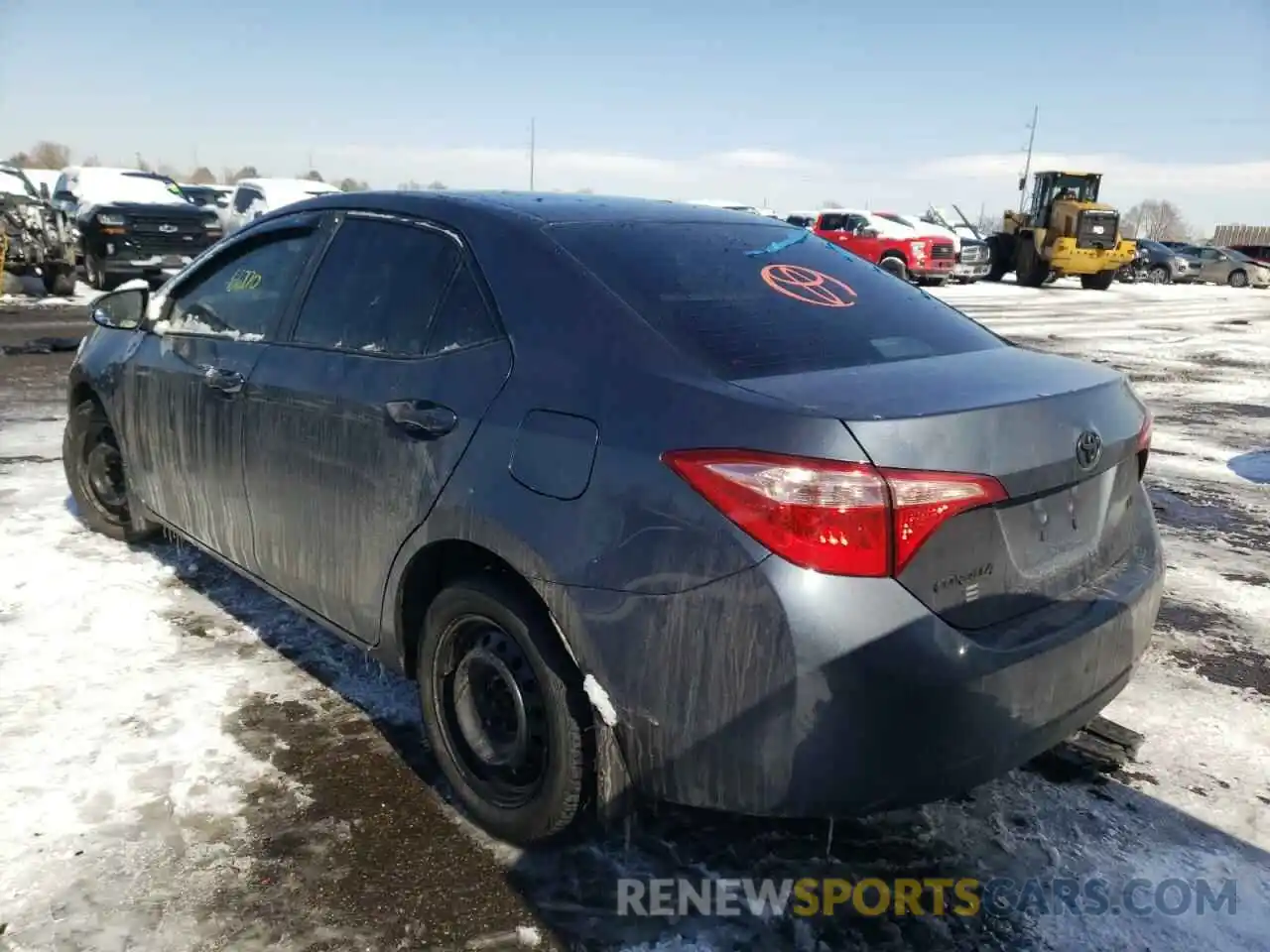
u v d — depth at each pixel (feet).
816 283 10.00
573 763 8.13
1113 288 108.99
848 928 8.03
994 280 106.83
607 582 7.56
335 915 7.97
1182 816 9.59
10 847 8.55
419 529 8.99
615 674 7.61
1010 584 7.67
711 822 9.30
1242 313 76.95
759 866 8.73
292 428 10.53
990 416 7.41
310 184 68.18
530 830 8.61
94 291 54.65
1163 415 31.71
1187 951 7.86
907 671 6.89
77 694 11.11
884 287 10.62
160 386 12.97
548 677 8.15
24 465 20.33
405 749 10.33
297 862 8.57
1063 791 9.93
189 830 8.91
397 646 9.71
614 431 7.75
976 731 7.22
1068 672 7.78
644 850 8.90
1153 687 12.29
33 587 13.97
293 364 10.73
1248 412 32.58
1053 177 99.04
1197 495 21.79
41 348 35.14
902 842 9.09
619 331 8.28
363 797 9.50
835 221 91.97
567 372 8.28
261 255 12.20
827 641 6.80
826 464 6.88
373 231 10.76
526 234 9.36
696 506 7.21
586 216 10.03
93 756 9.94
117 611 13.30
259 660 12.09
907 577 6.99
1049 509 8.00
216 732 10.48
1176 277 127.13
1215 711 11.71
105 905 7.95
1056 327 59.16
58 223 49.83
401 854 8.72
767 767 7.08
